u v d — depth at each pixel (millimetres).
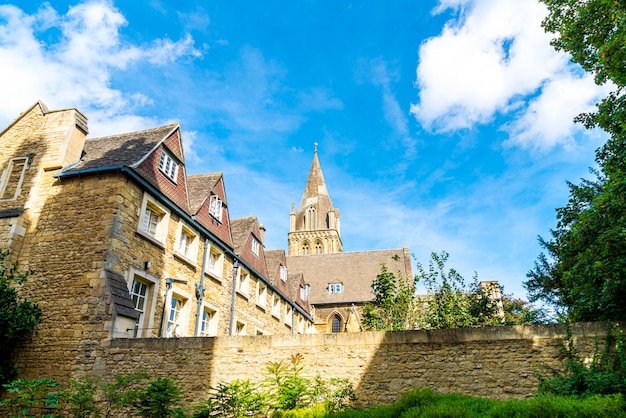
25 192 13117
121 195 12102
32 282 11711
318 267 44875
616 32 9656
